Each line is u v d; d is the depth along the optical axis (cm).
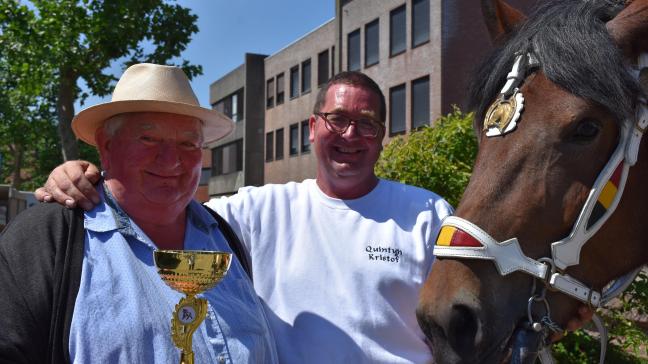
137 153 218
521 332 187
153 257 200
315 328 253
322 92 282
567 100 188
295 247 268
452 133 568
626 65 193
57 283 195
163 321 204
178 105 216
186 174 225
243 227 273
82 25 920
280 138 2942
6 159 3000
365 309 255
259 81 3183
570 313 197
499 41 231
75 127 234
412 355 255
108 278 202
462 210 194
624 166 191
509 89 198
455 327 183
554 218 187
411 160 556
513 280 187
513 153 191
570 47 192
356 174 270
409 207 275
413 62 1769
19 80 999
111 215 215
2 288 190
